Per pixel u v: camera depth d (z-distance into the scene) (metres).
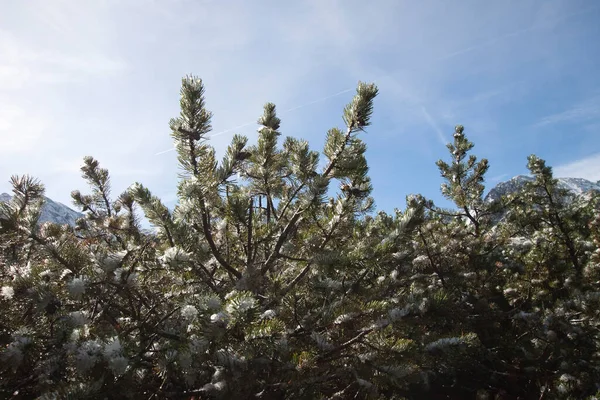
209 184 3.90
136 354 2.71
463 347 3.51
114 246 4.43
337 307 3.85
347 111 4.48
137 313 3.51
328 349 3.43
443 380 7.07
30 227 3.26
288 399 3.41
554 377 7.07
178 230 4.07
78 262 3.30
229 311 2.57
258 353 3.01
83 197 6.51
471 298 7.32
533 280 8.60
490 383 7.81
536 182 11.09
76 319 2.75
